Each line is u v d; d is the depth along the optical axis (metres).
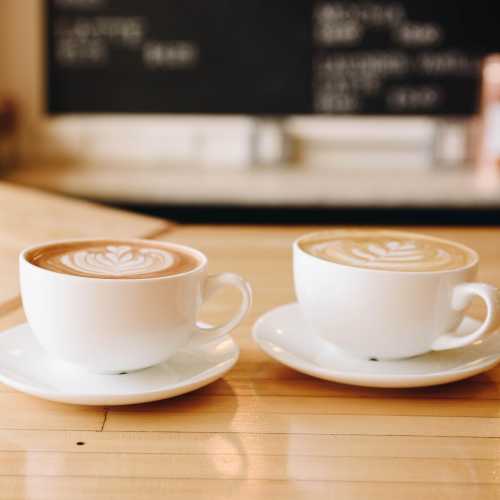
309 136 2.55
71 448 0.41
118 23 2.49
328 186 2.26
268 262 0.87
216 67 2.51
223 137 2.56
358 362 0.54
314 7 2.47
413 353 0.53
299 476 0.39
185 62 2.51
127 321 0.45
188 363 0.52
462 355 0.56
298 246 0.56
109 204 2.16
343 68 2.52
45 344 0.48
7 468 0.38
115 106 2.54
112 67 2.52
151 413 0.46
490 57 2.49
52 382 0.47
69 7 2.49
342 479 0.38
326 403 0.48
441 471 0.39
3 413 0.46
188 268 0.50
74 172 2.47
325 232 0.61
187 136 2.56
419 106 2.54
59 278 0.45
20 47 2.51
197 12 2.48
